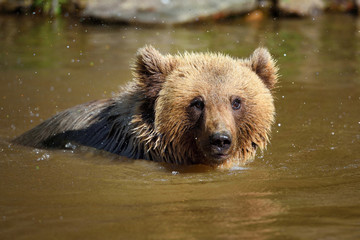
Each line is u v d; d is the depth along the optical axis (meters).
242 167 10.22
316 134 12.77
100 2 30.66
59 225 6.65
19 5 31.48
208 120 9.34
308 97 16.41
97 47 23.89
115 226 6.58
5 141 12.16
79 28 28.42
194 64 10.18
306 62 21.17
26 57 21.78
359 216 6.84
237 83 9.77
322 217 6.82
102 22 29.77
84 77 18.89
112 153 10.63
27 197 7.93
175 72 10.06
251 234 6.21
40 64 20.72
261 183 8.82
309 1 32.50
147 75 10.21
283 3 31.64
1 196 7.98
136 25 29.14
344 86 17.62
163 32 27.58
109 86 17.66
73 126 11.55
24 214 7.11
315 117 14.33
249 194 8.09
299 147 11.73
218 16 30.42
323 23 29.88
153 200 7.78
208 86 9.62
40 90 17.19
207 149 9.36
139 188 8.51
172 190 8.38
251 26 29.22
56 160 10.30
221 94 9.55
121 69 20.02
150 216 6.96
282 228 6.40
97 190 8.35
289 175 9.41
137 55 10.29
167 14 29.83
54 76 19.03
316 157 10.84
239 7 30.84
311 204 7.44
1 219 6.91
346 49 23.34
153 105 10.19
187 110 9.72
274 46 24.00
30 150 11.21
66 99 16.17
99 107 11.59
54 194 8.10
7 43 24.20
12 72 19.48
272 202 7.58
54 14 31.08
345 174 9.38
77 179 9.02
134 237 6.19
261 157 11.01
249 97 9.88
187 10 30.09
